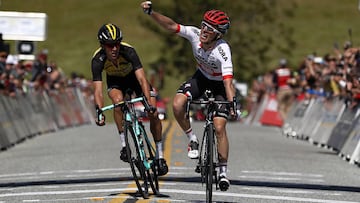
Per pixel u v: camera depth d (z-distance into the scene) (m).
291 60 149.25
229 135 63.41
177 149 47.62
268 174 36.28
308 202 27.78
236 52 155.12
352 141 45.28
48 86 78.38
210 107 26.36
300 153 48.66
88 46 154.62
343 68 56.06
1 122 53.03
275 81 89.25
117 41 27.67
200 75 27.88
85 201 26.59
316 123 60.78
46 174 36.12
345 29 160.88
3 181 34.00
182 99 27.27
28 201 26.97
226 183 25.75
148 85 28.48
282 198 28.61
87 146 51.62
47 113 73.12
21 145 55.84
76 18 167.75
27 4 171.88
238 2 161.25
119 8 170.75
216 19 26.30
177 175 34.69
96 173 35.91
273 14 164.12
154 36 158.75
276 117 94.81
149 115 29.30
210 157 24.86
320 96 62.22
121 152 29.81
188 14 156.75
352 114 48.34
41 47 154.50
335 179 35.41
